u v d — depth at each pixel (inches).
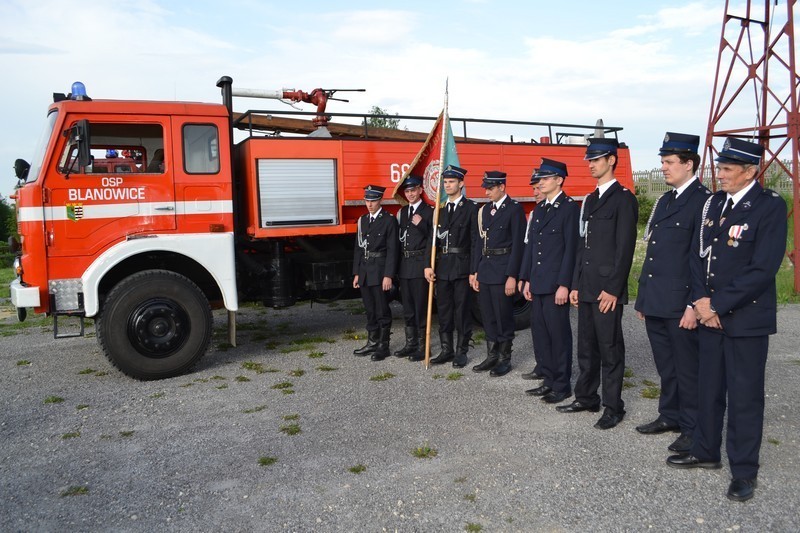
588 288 169.5
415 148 276.5
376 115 269.4
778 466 141.9
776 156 406.0
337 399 195.9
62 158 217.2
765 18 440.1
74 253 218.8
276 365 239.6
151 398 201.8
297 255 276.1
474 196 289.4
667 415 161.8
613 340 166.1
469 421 173.9
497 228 217.0
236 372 231.6
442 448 155.3
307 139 256.2
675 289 147.8
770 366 224.5
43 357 259.9
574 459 147.1
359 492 133.0
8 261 813.2
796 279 380.2
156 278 223.3
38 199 213.8
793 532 114.3
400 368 231.6
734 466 128.6
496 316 220.7
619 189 166.7
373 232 242.5
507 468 142.8
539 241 193.3
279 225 252.2
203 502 131.0
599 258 167.5
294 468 145.9
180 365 225.3
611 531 115.7
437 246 235.8
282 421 177.6
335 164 261.1
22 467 151.3
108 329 217.5
